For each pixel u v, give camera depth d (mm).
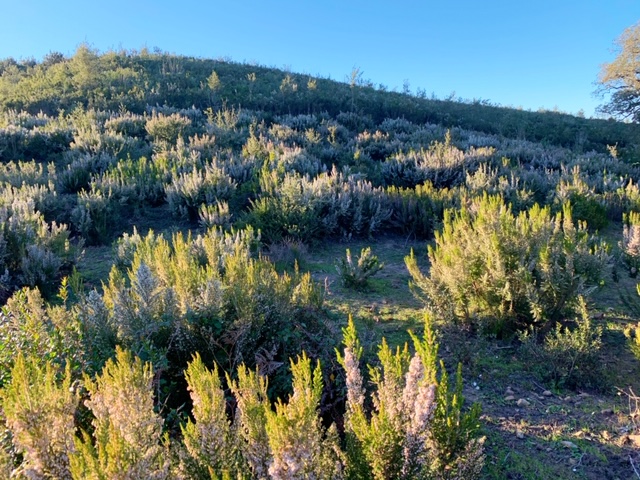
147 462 1612
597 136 30969
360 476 1857
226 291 3496
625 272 6500
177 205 9695
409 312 5047
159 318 3170
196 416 1864
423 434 1821
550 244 4465
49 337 2855
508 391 3457
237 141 16891
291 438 1558
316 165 12312
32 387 1834
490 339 4316
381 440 1783
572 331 4371
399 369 2152
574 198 9719
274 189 9250
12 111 22438
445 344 4184
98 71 32594
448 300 4430
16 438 1769
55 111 25453
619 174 15953
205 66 39844
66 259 6508
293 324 3486
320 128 21609
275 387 2939
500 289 4191
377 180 12820
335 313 4652
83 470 1462
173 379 3012
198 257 5777
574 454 2715
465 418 2025
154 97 28109
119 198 9719
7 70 37719
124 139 14805
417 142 20406
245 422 1900
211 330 3107
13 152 14594
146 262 4602
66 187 10648
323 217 8617
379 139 20781
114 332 3070
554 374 3643
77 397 2047
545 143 26453
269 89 34375
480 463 2053
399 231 9352
